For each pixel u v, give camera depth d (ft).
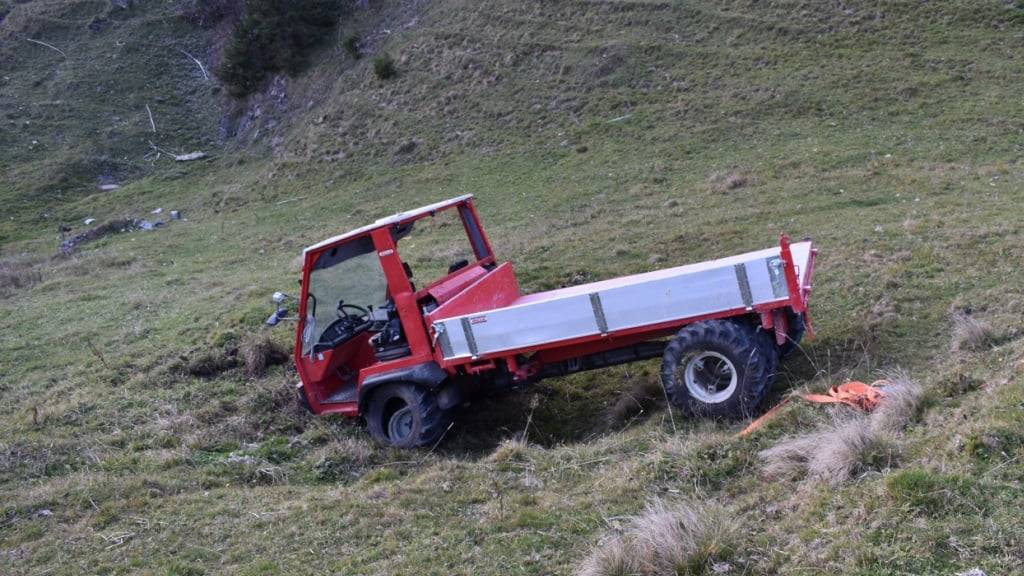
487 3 126.62
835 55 88.28
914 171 58.54
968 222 39.50
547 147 91.40
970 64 79.36
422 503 20.56
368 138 111.24
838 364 25.25
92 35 171.42
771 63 90.68
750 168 68.44
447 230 52.24
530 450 23.21
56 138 141.79
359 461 25.53
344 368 29.35
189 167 131.23
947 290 29.48
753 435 20.35
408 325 25.89
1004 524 13.96
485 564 16.96
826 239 41.63
